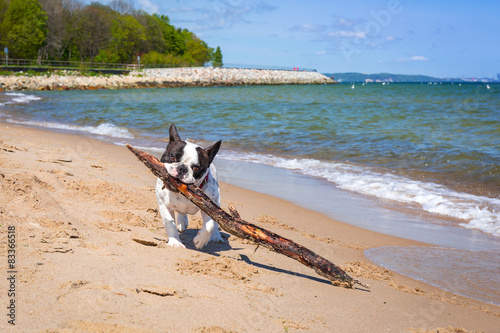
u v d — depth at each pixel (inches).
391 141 561.6
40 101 1183.6
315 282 169.2
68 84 1919.3
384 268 198.7
